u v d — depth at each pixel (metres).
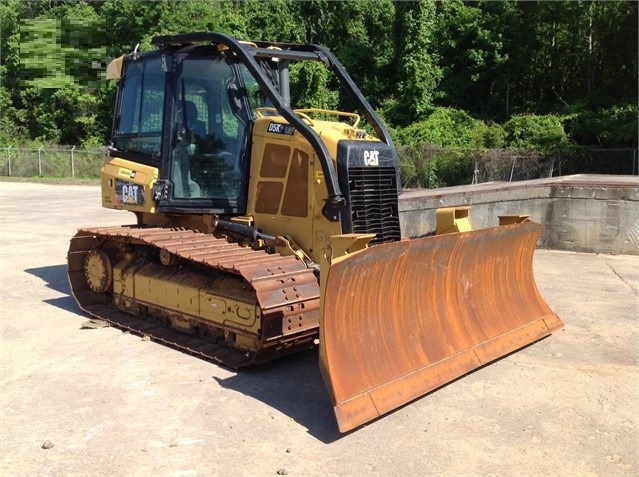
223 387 5.08
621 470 3.93
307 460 3.96
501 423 4.55
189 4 37.38
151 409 4.64
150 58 6.86
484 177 26.64
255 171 6.24
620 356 6.05
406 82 36.56
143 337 6.29
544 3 35.84
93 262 7.31
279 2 38.28
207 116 6.49
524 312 6.45
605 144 30.19
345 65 38.31
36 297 7.89
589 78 35.31
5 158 34.78
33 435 4.23
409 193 12.66
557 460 4.04
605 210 11.75
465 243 5.52
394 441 4.24
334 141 5.69
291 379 5.29
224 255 5.55
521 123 31.89
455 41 37.53
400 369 4.82
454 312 5.58
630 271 10.10
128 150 7.12
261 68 6.19
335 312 4.45
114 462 3.89
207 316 5.89
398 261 4.81
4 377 5.24
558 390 5.18
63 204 19.20
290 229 6.00
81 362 5.61
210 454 4.01
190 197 6.57
